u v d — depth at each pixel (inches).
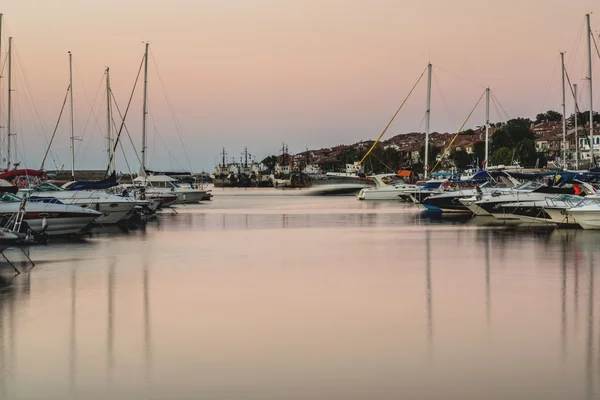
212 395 514.9
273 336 672.4
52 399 510.9
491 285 934.4
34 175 2023.9
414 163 7568.9
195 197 3720.5
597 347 624.7
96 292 898.1
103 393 521.3
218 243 1492.4
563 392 514.0
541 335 667.4
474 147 6988.2
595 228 1665.8
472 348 625.0
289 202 3759.8
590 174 2064.5
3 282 973.2
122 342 653.9
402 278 999.0
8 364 587.8
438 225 1918.1
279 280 989.2
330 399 504.4
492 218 2165.4
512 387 524.7
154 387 531.8
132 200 2007.9
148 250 1354.6
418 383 534.6
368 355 606.5
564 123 2997.0
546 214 1872.5
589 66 2529.5
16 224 1212.5
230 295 877.2
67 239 1552.7
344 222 2098.9
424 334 675.4
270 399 505.4
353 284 951.6
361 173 5009.8
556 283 945.5
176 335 677.9
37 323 727.1
